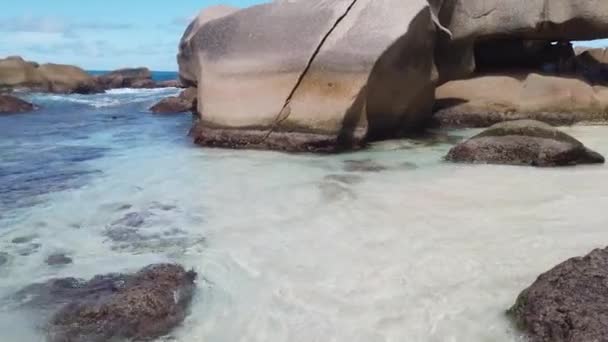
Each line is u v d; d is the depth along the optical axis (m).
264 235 6.26
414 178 8.63
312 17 11.56
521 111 14.07
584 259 4.36
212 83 12.13
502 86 14.93
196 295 4.84
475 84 15.22
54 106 24.52
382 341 4.09
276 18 12.00
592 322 3.68
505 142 9.49
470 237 5.94
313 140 10.94
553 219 6.41
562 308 3.89
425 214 6.79
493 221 6.42
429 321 4.31
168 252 5.82
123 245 6.05
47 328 4.34
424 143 11.81
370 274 5.14
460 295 4.68
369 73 10.73
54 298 4.79
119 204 7.64
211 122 12.04
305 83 11.05
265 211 7.16
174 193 8.15
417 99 12.46
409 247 5.73
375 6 11.45
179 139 13.48
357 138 11.12
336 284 4.98
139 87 40.28
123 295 4.62
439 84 15.59
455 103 14.63
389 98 11.62
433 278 5.00
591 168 8.89
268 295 4.83
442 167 9.36
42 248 6.00
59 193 8.27
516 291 4.69
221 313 4.55
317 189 8.13
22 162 10.67
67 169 9.96
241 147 11.64
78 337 4.22
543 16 14.94
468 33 15.52
